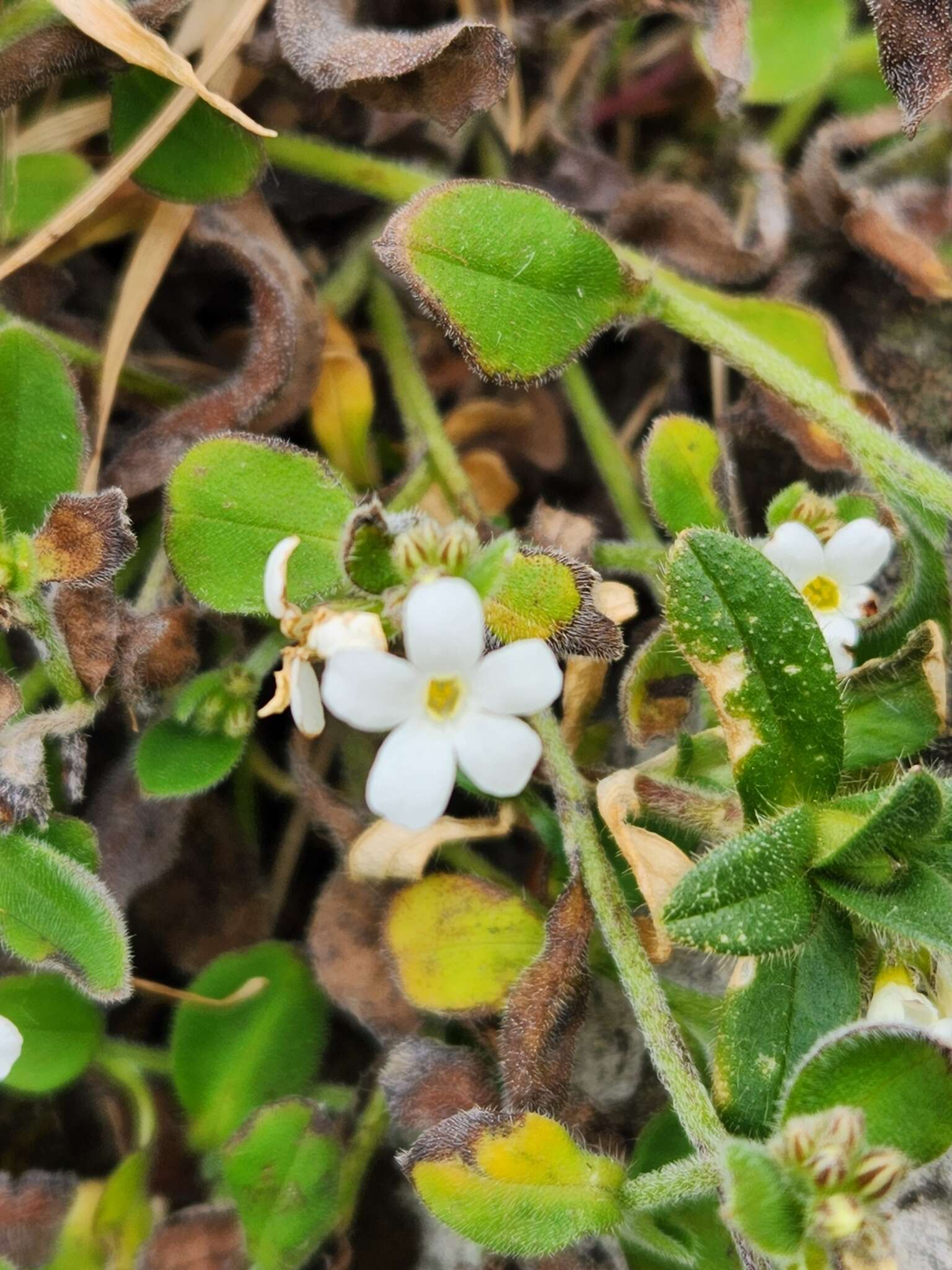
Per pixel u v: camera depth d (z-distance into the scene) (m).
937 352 0.11
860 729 0.08
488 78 0.09
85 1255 0.09
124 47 0.09
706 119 0.12
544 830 0.09
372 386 0.11
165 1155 0.09
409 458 0.11
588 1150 0.08
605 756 0.10
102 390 0.10
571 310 0.09
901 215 0.11
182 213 0.10
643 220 0.11
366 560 0.08
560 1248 0.08
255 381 0.10
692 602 0.08
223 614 0.09
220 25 0.10
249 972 0.09
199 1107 0.09
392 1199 0.10
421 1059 0.09
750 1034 0.08
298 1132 0.09
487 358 0.09
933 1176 0.09
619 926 0.09
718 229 0.11
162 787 0.09
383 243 0.09
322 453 0.10
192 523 0.09
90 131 0.11
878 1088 0.07
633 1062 0.10
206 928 0.10
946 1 0.09
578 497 0.11
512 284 0.09
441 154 0.11
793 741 0.08
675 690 0.09
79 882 0.08
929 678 0.08
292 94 0.11
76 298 0.11
